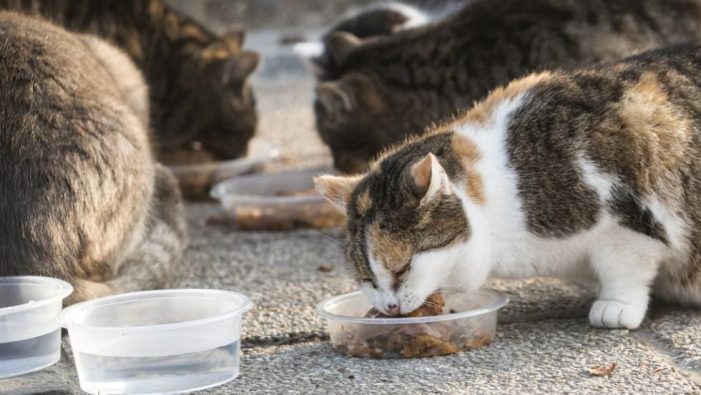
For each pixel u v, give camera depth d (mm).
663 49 4637
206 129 7617
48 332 3920
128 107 4941
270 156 7852
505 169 4047
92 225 4395
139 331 3576
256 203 6305
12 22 4809
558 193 4016
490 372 3684
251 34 12969
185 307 4055
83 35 6078
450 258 3895
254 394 3588
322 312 4043
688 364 3695
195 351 3631
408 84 6434
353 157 6699
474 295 4266
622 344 3926
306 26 13211
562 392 3465
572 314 4395
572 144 4023
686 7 6121
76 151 4355
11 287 4184
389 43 6691
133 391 3596
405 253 3824
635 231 4051
